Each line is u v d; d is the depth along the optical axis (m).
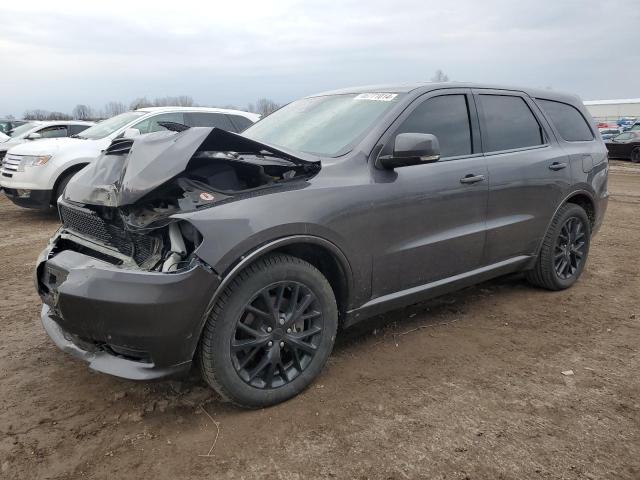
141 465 2.52
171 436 2.74
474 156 3.99
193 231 2.69
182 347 2.64
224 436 2.74
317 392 3.15
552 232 4.70
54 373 3.41
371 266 3.33
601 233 7.84
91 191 3.10
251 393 2.88
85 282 2.62
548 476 2.45
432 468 2.49
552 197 4.59
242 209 2.76
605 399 3.10
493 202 4.05
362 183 3.25
